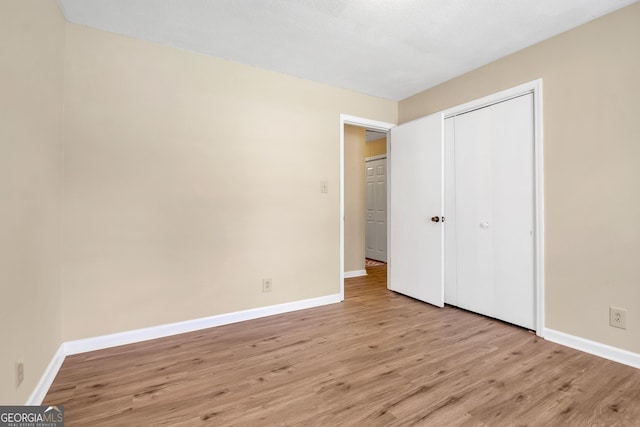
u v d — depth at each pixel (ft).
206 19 6.68
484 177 8.89
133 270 7.29
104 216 6.97
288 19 6.70
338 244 10.50
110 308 7.06
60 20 6.23
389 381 5.56
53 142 5.87
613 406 4.83
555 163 7.25
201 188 8.11
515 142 8.14
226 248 8.46
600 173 6.52
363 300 10.68
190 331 7.93
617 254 6.28
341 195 10.57
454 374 5.79
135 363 6.26
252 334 7.74
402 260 11.19
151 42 7.53
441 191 9.60
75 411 4.72
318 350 6.83
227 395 5.16
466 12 6.42
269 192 9.14
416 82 10.09
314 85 9.97
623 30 6.20
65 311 6.59
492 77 8.62
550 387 5.35
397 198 11.39
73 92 6.67
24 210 4.48
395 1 6.09
